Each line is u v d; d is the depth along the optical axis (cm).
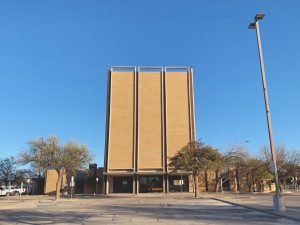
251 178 6675
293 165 5719
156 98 6594
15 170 7319
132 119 6488
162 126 6469
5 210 2791
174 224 1669
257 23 2355
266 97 2288
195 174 4806
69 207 3052
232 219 1883
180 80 6681
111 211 2531
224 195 5075
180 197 4734
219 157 4884
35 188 6669
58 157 4456
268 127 2259
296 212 2095
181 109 6550
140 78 6656
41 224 1744
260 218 1928
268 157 6031
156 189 6366
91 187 6938
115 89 6606
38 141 4506
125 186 6438
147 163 6309
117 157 6322
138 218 1991
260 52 2342
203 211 2445
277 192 2205
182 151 4928
